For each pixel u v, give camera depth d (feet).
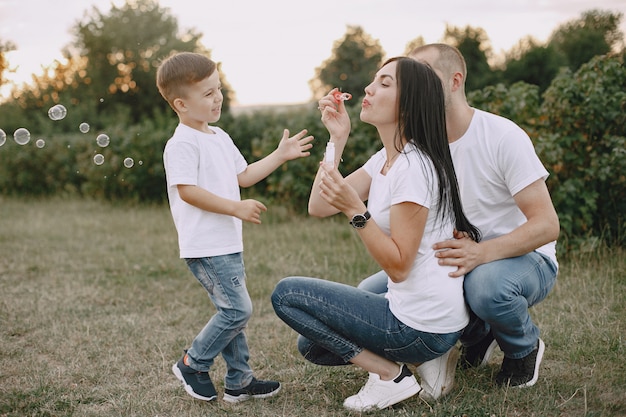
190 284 15.33
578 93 15.81
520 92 17.79
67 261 17.92
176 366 8.60
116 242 20.67
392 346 7.64
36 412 8.30
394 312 7.57
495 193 8.48
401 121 7.55
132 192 30.53
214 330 8.32
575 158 15.87
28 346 11.03
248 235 20.65
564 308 11.71
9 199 34.73
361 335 7.70
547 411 7.63
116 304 13.71
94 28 94.84
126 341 11.17
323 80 88.48
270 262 16.80
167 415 8.21
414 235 7.24
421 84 7.52
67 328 11.86
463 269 7.59
